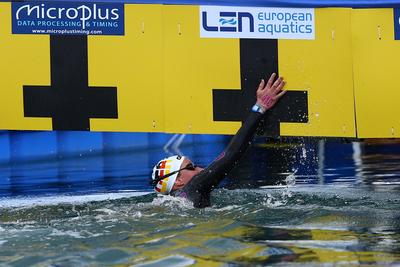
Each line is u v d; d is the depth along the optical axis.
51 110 18.83
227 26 19.11
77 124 18.88
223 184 22.94
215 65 19.09
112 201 18.48
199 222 14.91
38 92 18.78
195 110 19.05
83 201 19.55
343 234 13.41
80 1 18.88
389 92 19.31
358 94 19.23
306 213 15.93
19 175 25.53
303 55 19.20
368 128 19.22
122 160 29.23
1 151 28.88
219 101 19.09
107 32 18.92
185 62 19.08
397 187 21.11
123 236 13.53
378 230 13.80
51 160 29.28
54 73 18.83
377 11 19.36
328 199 18.38
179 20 19.08
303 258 11.41
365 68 19.30
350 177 24.00
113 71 18.92
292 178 24.08
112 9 18.94
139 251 12.21
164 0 19.05
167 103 19.02
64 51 18.83
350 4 19.33
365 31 19.34
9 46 18.72
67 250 12.40
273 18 19.20
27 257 11.91
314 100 19.12
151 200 18.48
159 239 13.17
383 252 11.74
